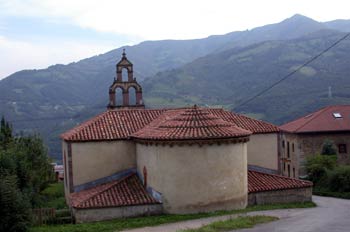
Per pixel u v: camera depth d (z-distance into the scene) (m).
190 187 23.03
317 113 54.03
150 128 26.02
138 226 21.19
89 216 22.67
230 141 23.34
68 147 26.36
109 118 28.72
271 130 29.78
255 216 21.11
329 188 38.62
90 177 26.67
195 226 19.98
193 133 23.02
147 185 24.98
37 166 36.12
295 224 19.56
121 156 27.12
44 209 23.64
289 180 27.70
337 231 17.77
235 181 23.80
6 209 20.78
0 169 26.36
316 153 50.41
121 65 31.73
